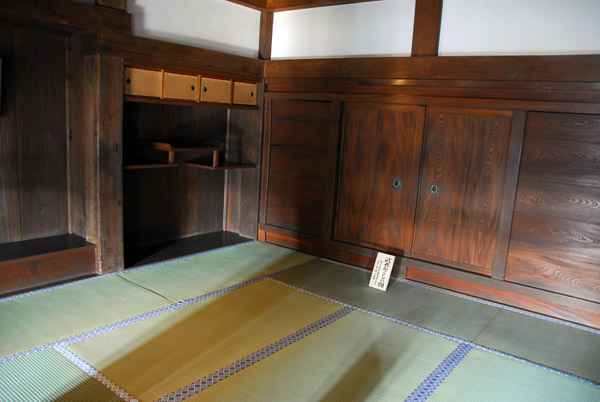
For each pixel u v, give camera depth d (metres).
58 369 2.25
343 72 3.94
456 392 2.27
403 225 3.84
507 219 3.33
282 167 4.50
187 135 4.47
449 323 3.06
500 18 3.23
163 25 3.68
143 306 3.01
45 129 3.49
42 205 3.56
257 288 3.45
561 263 3.18
